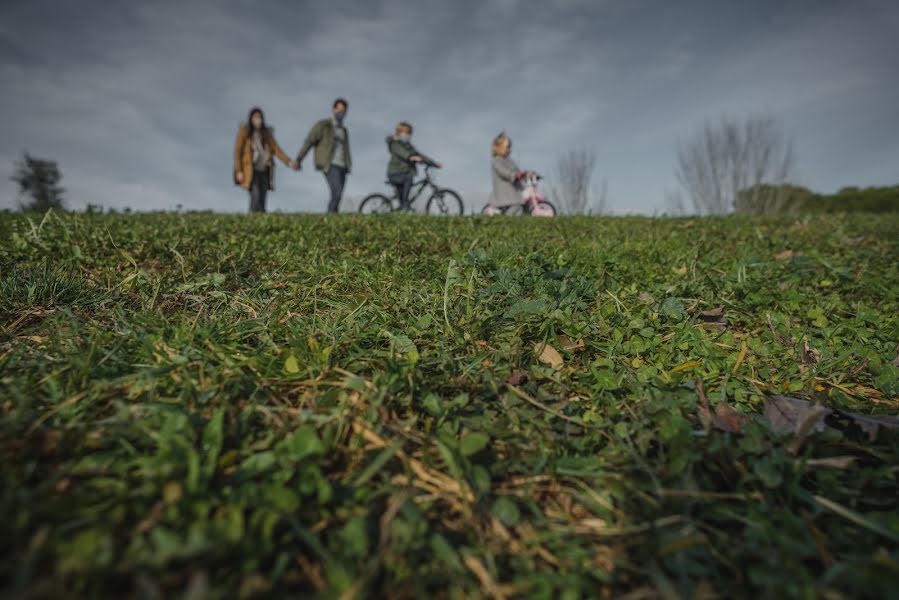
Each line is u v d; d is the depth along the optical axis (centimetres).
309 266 277
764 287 272
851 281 309
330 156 891
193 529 78
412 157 984
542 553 99
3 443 100
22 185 3666
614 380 155
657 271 306
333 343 160
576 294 222
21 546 78
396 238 393
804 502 112
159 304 209
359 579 83
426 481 114
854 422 141
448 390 150
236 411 127
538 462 121
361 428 121
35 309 191
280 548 90
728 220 709
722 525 106
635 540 98
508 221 616
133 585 75
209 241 355
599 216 773
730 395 162
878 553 89
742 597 87
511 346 169
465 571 91
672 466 113
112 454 103
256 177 884
